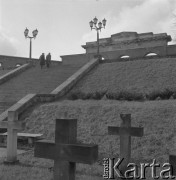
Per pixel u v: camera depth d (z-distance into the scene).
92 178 7.02
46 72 26.97
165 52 37.16
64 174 4.60
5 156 9.76
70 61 42.31
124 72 22.84
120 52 40.66
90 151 4.37
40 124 13.91
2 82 25.05
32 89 22.36
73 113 14.20
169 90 15.66
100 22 30.28
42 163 8.59
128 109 13.35
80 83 22.00
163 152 9.56
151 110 12.68
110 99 16.66
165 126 11.12
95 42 42.88
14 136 8.70
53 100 17.69
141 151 9.90
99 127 12.34
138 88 18.92
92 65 26.09
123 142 7.44
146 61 24.44
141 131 7.28
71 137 4.65
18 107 15.59
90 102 16.09
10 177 6.86
